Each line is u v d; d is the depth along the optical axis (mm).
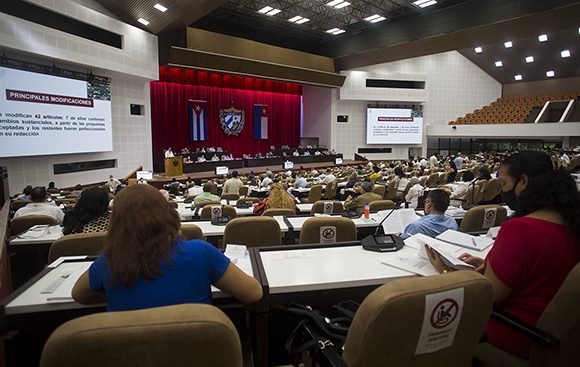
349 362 1155
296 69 16953
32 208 4125
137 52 11812
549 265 1443
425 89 21641
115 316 907
